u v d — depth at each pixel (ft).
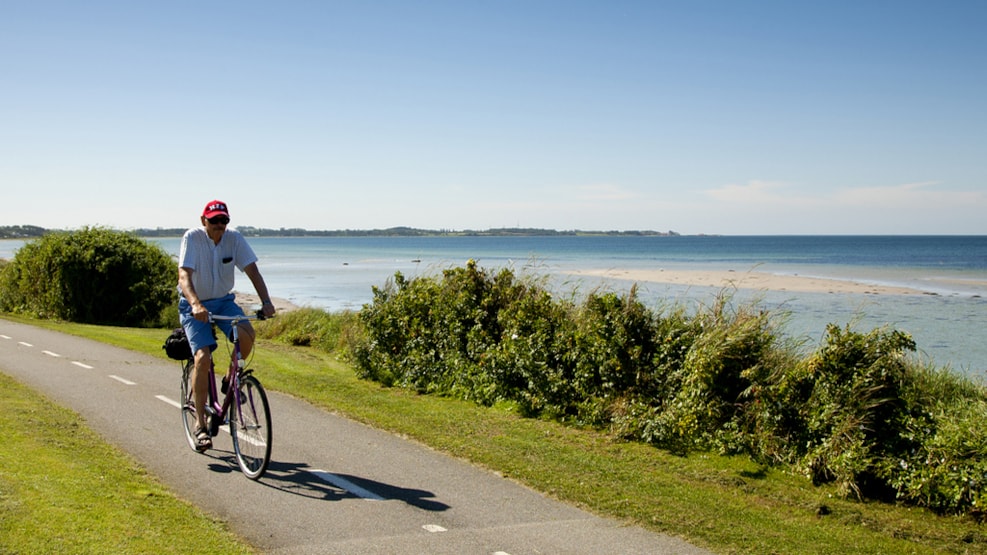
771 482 22.20
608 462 23.20
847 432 22.30
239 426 20.54
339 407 29.55
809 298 100.37
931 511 20.31
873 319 78.02
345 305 105.50
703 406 25.35
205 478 19.81
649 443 25.70
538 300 33.58
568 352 29.94
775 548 16.78
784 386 24.27
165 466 20.65
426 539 16.34
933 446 20.99
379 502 18.65
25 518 14.97
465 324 35.53
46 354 41.34
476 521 17.61
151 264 75.36
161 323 71.61
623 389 28.30
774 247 457.27
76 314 71.92
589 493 19.94
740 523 18.34
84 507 16.11
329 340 51.67
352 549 15.56
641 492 20.35
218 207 20.36
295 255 325.21
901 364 24.16
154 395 30.40
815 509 19.85
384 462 22.20
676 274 152.35
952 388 27.07
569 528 17.40
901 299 99.96
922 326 72.59
